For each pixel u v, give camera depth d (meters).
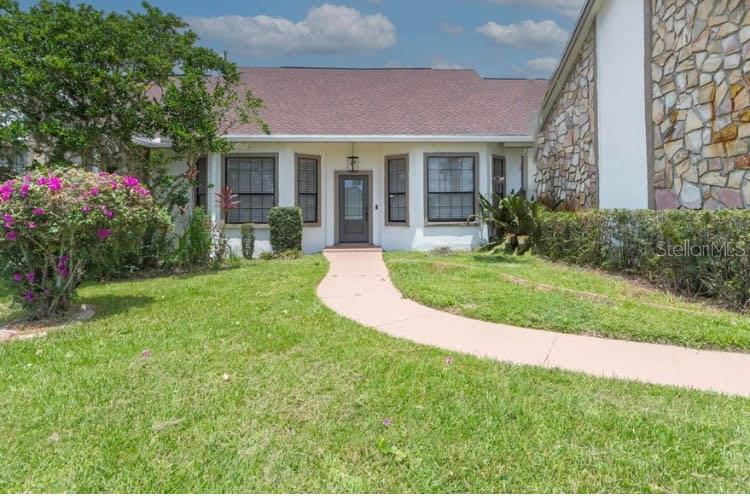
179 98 9.32
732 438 2.51
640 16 7.81
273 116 13.39
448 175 12.99
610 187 8.76
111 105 9.03
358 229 13.66
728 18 6.18
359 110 14.09
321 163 13.24
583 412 2.82
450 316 5.36
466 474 2.23
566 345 4.24
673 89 7.09
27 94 8.59
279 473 2.26
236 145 12.30
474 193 12.99
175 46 9.53
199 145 9.81
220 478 2.23
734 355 3.90
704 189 6.55
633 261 7.11
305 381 3.31
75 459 2.37
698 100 6.64
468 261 9.65
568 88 10.63
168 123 9.42
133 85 9.01
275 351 3.97
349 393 3.11
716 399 3.02
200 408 2.91
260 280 7.80
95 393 3.12
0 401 3.01
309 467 2.31
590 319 4.83
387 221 13.38
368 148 13.48
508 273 7.73
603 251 7.78
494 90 15.89
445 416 2.79
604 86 8.94
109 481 2.20
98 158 9.70
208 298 6.34
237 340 4.29
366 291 6.92
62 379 3.37
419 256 11.30
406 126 13.27
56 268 5.42
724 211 5.44
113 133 9.32
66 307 5.67
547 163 11.86
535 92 15.81
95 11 8.79
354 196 13.62
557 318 4.94
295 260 10.91
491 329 4.80
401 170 13.22
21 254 5.30
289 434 2.61
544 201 11.20
